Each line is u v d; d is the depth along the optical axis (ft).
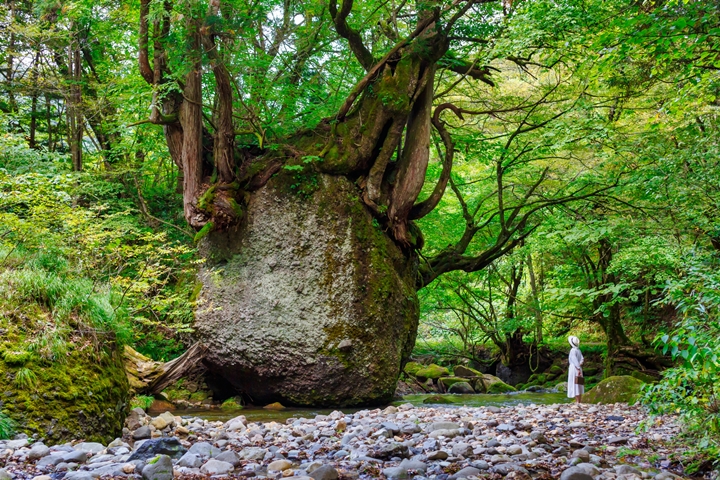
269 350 40.96
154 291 42.06
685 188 34.01
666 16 21.09
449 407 41.78
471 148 53.47
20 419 19.22
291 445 21.54
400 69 43.06
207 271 43.42
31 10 53.21
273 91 44.55
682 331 14.38
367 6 45.68
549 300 66.59
